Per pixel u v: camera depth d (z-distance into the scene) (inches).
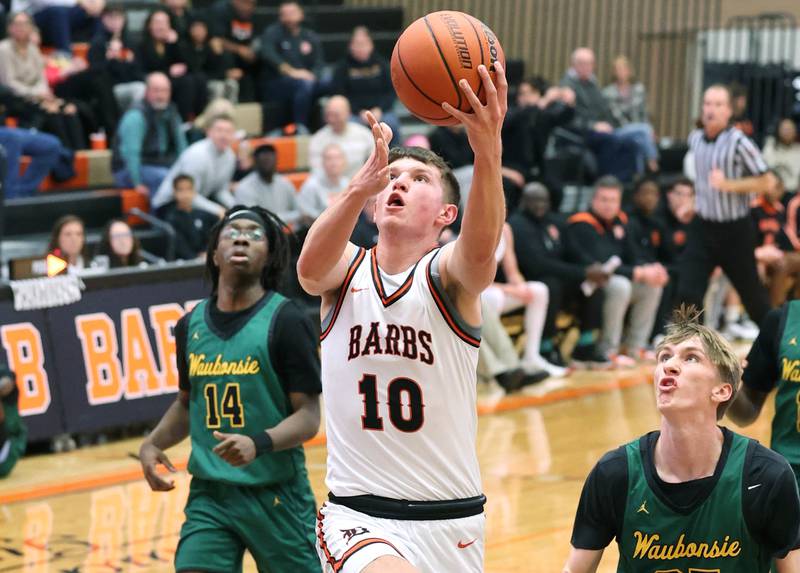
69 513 358.0
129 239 481.7
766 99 761.0
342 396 191.8
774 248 563.8
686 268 520.1
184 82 638.5
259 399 234.7
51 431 422.6
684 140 802.2
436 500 190.1
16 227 561.9
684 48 803.4
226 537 229.3
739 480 176.6
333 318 192.9
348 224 180.4
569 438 448.5
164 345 450.6
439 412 188.5
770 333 240.2
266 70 706.8
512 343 548.7
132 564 313.4
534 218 554.3
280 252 244.4
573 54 753.0
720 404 181.2
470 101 167.3
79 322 433.7
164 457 242.5
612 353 576.1
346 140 606.9
